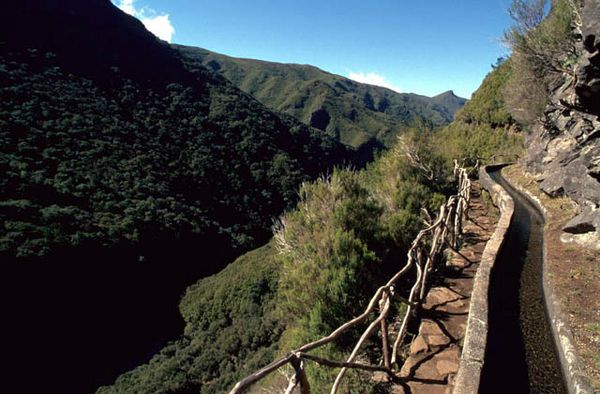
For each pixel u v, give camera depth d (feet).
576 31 27.94
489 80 121.49
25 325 70.95
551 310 14.47
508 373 11.43
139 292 101.45
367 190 29.01
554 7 32.68
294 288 18.84
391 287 11.61
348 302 16.22
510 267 19.95
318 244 19.63
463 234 25.08
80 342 78.28
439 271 19.01
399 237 22.80
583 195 22.00
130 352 84.12
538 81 39.14
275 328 67.87
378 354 14.28
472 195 42.91
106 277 94.27
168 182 160.86
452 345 12.59
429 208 28.04
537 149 42.93
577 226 20.66
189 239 132.57
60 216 98.37
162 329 94.94
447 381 10.80
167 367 71.92
